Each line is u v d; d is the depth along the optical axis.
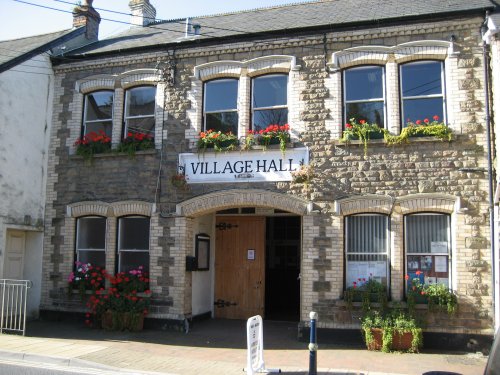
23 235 13.99
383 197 11.56
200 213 12.94
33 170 13.82
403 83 12.04
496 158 10.87
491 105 11.26
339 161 12.01
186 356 10.00
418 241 11.53
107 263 13.36
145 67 13.88
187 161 13.05
